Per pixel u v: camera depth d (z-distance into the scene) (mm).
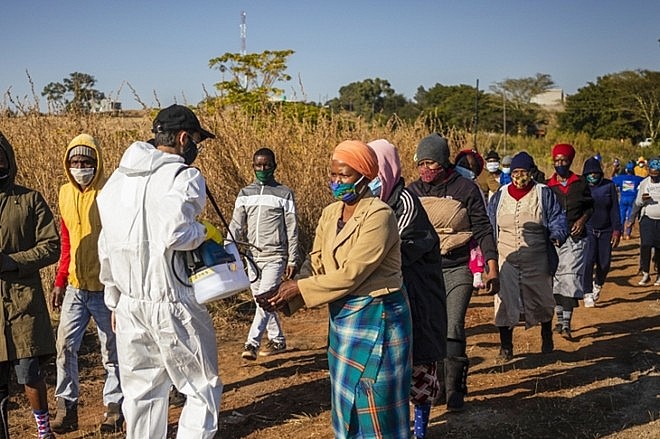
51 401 5969
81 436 5223
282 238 6922
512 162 6766
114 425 5297
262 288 6781
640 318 8812
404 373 3857
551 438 5133
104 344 5242
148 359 3898
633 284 11227
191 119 3986
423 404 4750
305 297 3729
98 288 5152
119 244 3801
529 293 6723
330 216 4012
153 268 3740
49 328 4719
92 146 5109
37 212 4672
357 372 3785
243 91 14719
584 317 8938
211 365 3949
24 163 8758
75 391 5266
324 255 3938
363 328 3795
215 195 9672
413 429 5020
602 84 63719
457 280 5418
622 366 6766
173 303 3783
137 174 3807
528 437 5141
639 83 61906
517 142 43312
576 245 7816
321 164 11250
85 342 7535
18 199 4629
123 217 3789
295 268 6941
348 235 3777
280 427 5383
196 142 4047
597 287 9734
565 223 6684
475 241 5398
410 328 3932
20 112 9227
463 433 5191
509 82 72375
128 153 3877
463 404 5586
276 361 7062
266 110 12133
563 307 7820
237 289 3861
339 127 12742
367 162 3797
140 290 3779
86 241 5098
